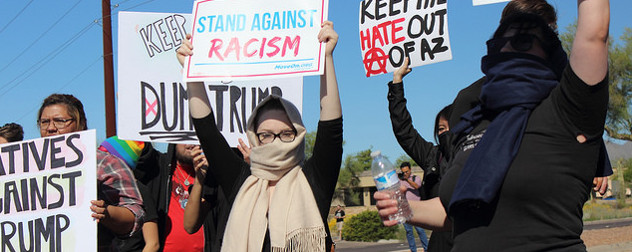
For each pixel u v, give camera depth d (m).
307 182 3.66
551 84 2.32
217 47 3.84
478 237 2.30
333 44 3.64
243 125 5.14
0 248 4.41
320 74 3.60
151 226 4.52
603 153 2.49
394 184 2.51
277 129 3.69
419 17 5.27
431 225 2.72
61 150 4.33
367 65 5.57
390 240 31.11
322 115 3.62
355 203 65.88
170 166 4.94
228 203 3.98
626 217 37.59
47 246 4.28
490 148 2.30
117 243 4.59
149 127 5.14
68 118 4.52
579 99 2.17
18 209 4.41
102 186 4.33
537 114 2.31
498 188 2.26
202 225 4.73
